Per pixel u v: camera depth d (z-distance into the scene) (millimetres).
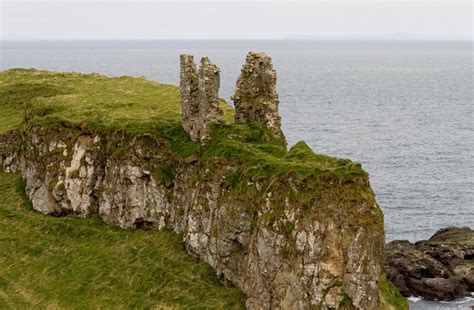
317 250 42438
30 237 59719
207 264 51438
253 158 49781
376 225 43344
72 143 63031
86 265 54719
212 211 51312
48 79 93312
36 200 64250
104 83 88750
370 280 42875
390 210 105562
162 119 62969
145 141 58969
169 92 79750
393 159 143250
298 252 42969
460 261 79312
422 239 91625
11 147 73562
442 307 73375
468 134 178250
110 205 59875
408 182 123125
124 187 58938
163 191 57375
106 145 61375
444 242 82688
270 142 55469
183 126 60000
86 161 61469
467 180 125188
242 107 58188
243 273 47625
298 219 43281
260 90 58312
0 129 77562
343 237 42625
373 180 124312
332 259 42406
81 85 88438
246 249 47844
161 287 50250
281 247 43781
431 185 121125
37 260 56531
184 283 50062
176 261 52719
